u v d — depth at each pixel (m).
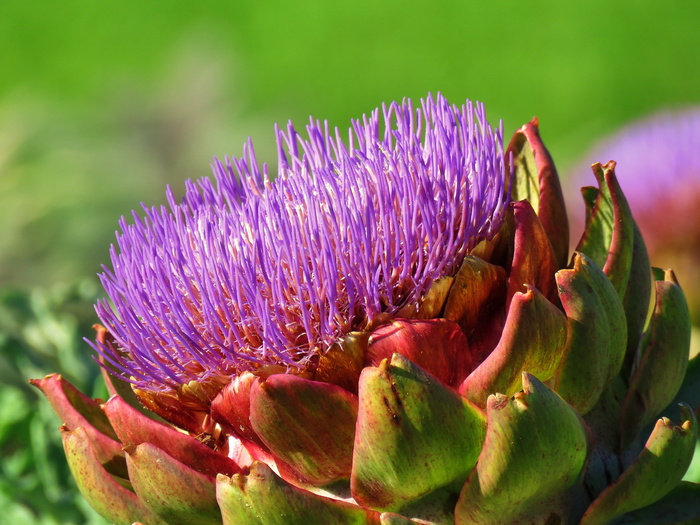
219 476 0.54
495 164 0.57
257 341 0.56
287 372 0.55
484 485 0.53
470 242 0.56
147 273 0.57
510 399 0.53
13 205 1.19
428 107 0.58
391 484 0.54
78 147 1.28
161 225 0.58
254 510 0.53
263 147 1.32
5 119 1.37
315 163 0.59
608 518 0.55
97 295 0.75
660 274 0.60
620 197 0.57
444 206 0.56
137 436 0.56
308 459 0.55
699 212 0.82
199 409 0.57
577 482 0.55
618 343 0.56
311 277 0.56
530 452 0.53
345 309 0.55
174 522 0.55
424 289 0.55
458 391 0.54
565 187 1.06
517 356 0.54
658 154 0.89
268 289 0.56
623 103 1.58
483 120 0.57
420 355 0.54
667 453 0.54
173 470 0.54
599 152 0.96
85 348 0.72
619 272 0.57
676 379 0.57
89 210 1.19
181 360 0.57
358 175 0.57
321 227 0.55
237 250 0.57
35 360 0.72
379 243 0.55
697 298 0.81
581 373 0.55
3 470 0.70
